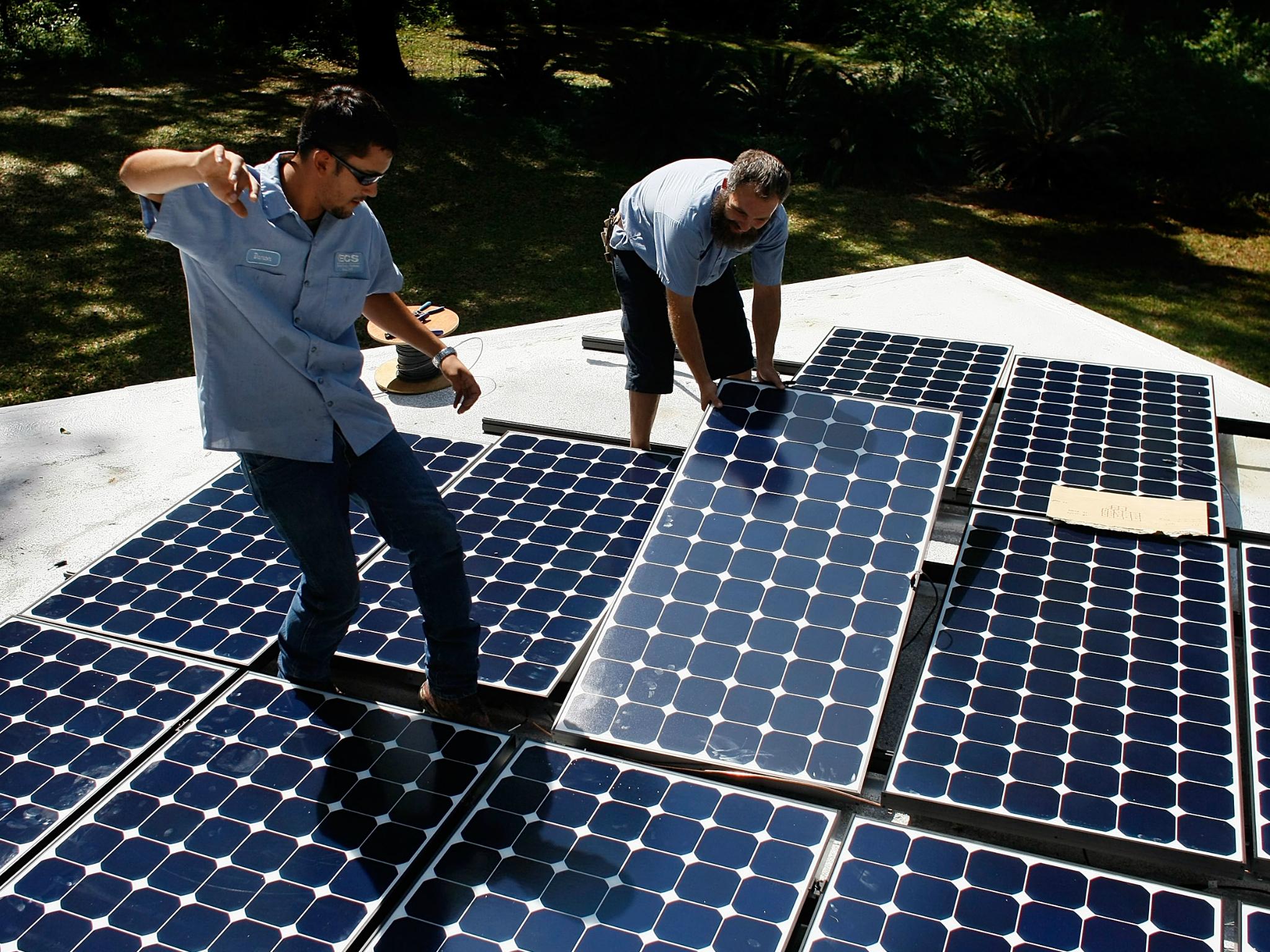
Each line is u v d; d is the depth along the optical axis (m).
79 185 13.55
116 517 4.83
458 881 2.40
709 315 4.77
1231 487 5.05
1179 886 2.38
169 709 3.01
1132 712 2.82
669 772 2.69
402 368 6.17
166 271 11.35
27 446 5.46
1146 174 16.33
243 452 2.67
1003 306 7.34
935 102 16.22
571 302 11.30
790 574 3.18
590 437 4.83
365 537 3.95
